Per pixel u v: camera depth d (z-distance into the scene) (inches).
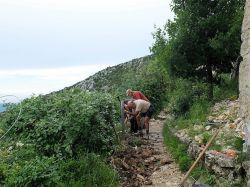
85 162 352.8
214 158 339.0
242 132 373.4
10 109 405.1
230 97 569.0
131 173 390.9
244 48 333.7
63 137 378.6
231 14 566.3
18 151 368.5
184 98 629.9
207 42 565.6
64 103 393.4
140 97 586.6
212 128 440.5
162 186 362.6
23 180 308.2
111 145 429.1
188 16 571.5
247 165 302.7
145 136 577.3
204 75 603.5
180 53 586.9
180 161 396.2
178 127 538.0
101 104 432.5
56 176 315.0
